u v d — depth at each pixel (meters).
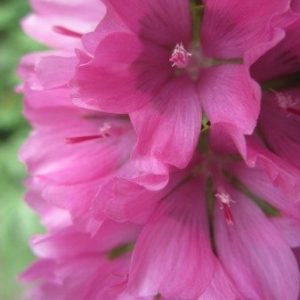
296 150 0.12
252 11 0.12
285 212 0.13
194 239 0.13
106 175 0.13
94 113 0.14
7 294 0.32
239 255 0.13
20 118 0.28
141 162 0.11
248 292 0.12
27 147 0.14
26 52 0.28
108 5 0.11
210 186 0.13
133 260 0.12
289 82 0.12
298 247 0.13
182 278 0.12
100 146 0.14
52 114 0.14
